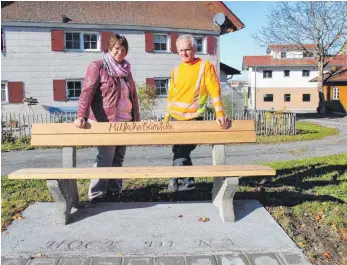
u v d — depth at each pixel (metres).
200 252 3.60
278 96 51.25
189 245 3.73
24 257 3.54
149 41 22.31
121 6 22.77
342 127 21.84
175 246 3.71
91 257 3.54
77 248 3.69
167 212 4.62
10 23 19.59
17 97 20.03
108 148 4.89
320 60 38.22
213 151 4.86
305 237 3.96
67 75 20.94
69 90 21.25
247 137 4.80
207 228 4.14
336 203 5.07
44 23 20.17
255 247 3.68
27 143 14.00
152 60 22.55
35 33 20.14
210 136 4.78
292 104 51.19
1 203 5.08
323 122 26.70
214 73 4.89
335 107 41.56
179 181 5.51
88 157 10.87
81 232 4.07
